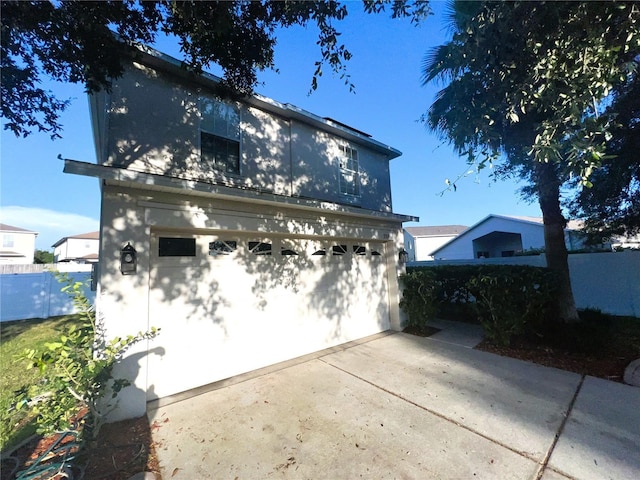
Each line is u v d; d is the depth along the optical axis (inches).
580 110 87.0
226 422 136.0
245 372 195.8
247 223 198.2
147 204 158.4
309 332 236.5
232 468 106.4
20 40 112.3
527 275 236.2
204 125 220.2
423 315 291.1
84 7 111.3
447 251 987.3
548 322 250.5
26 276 385.4
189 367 172.7
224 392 167.0
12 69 118.6
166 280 168.6
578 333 229.0
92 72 131.3
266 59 155.3
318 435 124.4
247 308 201.2
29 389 117.4
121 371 141.9
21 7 102.0
